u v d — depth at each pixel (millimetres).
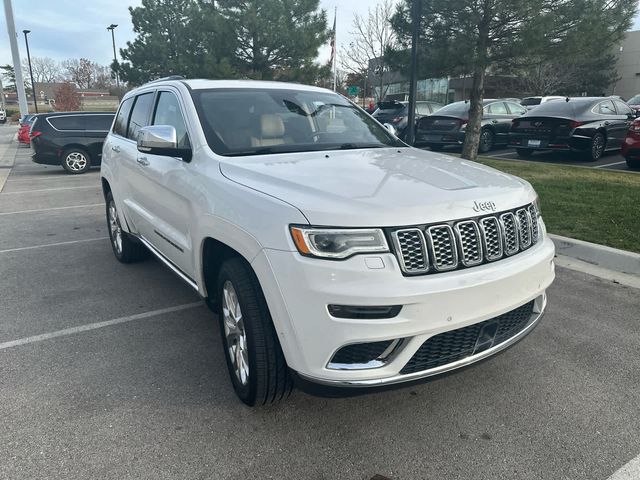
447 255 2582
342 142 3975
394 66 11484
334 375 2459
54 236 7316
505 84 38625
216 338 3994
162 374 3449
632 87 44156
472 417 2975
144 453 2672
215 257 3391
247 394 2918
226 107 3885
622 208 7039
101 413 3010
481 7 9922
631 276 5156
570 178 9453
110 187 5684
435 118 14797
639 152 10086
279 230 2525
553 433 2826
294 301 2459
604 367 3496
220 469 2561
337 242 2416
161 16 32375
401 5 10984
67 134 14672
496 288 2645
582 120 11797
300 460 2625
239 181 3023
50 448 2709
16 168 16922
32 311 4531
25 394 3213
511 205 2881
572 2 9633
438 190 2754
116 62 33906
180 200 3641
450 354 2652
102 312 4504
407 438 2795
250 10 20703
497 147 16266
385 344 2486
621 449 2693
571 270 5348
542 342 3838
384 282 2406
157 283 5238
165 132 3521
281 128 3869
